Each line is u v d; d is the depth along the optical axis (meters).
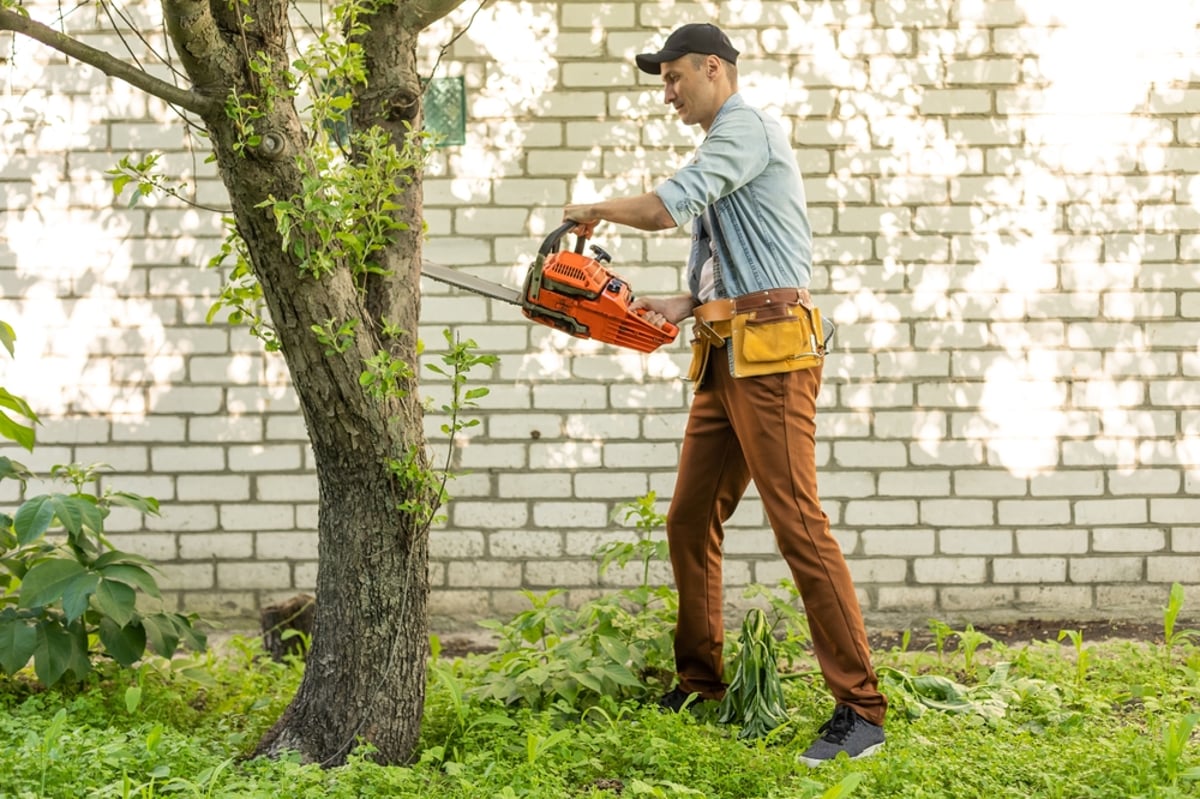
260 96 3.02
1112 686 4.24
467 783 3.08
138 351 5.53
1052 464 5.57
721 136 3.46
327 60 3.25
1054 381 5.56
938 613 5.55
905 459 5.55
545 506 5.55
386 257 3.45
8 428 4.01
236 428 5.54
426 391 5.54
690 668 3.95
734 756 3.35
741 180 3.46
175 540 5.53
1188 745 3.49
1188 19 5.52
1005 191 5.54
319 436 3.33
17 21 2.73
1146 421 5.56
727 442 3.79
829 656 3.54
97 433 5.52
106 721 3.65
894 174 5.53
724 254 3.58
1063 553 5.57
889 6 5.49
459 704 3.58
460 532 5.55
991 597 5.56
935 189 5.54
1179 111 5.54
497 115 5.50
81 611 3.48
